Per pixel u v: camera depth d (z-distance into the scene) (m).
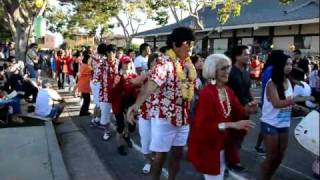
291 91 5.36
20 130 9.29
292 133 9.72
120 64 7.82
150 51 9.01
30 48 16.17
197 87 6.06
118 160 7.58
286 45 25.86
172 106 5.00
